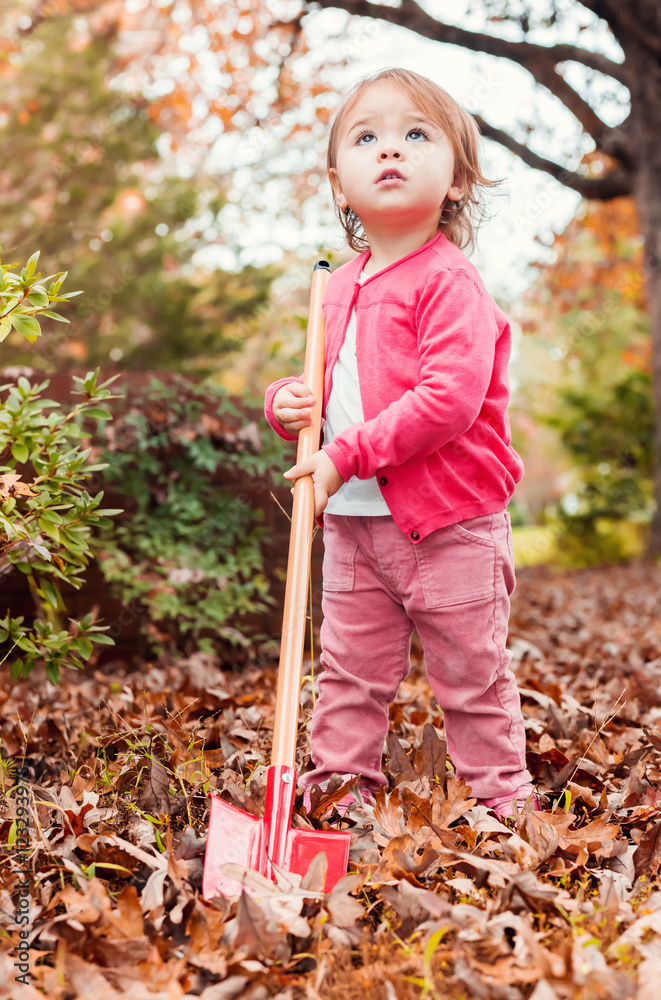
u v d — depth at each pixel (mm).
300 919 1336
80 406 2275
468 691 1888
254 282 12586
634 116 10211
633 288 13547
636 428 13516
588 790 1982
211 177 12766
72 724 2770
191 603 3963
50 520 2055
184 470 4016
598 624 5719
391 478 1843
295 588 1746
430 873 1518
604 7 9773
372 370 1885
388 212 1919
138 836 1693
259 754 2258
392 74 1950
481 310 1847
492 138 10234
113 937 1306
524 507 21047
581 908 1422
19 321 1817
